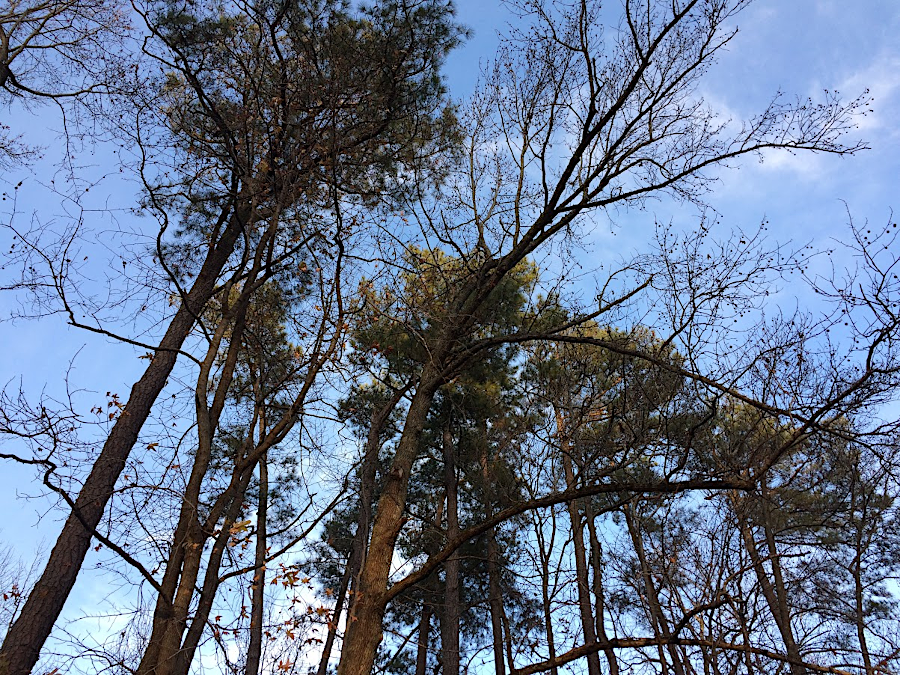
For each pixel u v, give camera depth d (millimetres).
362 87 7918
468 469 13445
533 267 13031
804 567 8531
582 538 10727
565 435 10039
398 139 8969
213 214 9398
